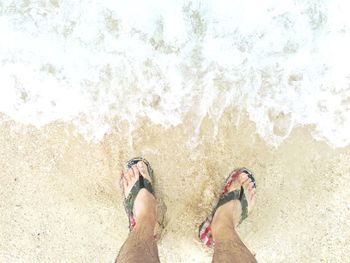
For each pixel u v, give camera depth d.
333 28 0.96
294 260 1.01
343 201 1.00
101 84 0.98
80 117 0.99
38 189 1.01
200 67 0.97
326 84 0.97
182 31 0.96
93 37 0.97
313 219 1.01
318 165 1.00
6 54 0.97
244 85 0.98
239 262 0.81
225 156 1.00
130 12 0.96
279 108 0.98
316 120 0.98
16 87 0.98
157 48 0.97
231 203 0.97
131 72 0.98
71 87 0.98
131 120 1.00
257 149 1.00
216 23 0.96
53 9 0.96
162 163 1.01
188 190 1.01
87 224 1.01
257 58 0.97
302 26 0.96
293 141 0.99
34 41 0.97
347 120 0.98
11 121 0.99
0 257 1.01
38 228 1.01
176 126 1.00
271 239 1.01
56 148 1.00
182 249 1.02
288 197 1.01
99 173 1.01
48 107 0.99
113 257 1.02
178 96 0.98
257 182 1.01
